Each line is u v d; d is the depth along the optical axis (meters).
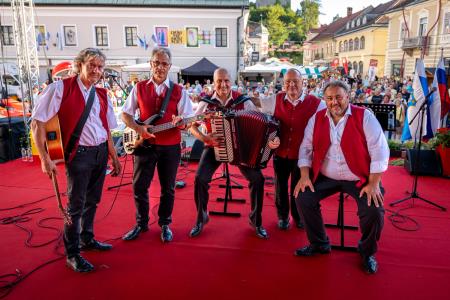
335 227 3.82
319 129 3.07
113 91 13.12
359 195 2.96
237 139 3.26
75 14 22.31
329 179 3.12
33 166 6.36
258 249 3.32
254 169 3.42
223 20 22.73
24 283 2.76
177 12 22.48
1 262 3.07
